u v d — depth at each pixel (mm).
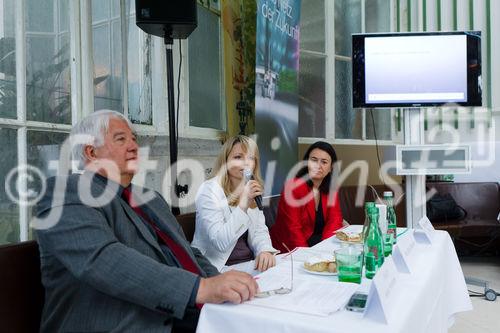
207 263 1701
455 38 3127
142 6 2207
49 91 2223
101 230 1243
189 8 2252
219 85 3514
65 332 1250
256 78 3152
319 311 1030
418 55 3160
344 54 4793
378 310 996
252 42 3537
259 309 1059
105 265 1177
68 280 1268
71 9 2314
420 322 1155
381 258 1495
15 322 1296
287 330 977
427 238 1848
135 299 1174
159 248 1422
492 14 4785
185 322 1423
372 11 4984
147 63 2887
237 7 3363
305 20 4359
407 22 5020
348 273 1309
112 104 2607
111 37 2596
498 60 4781
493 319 2803
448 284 1934
